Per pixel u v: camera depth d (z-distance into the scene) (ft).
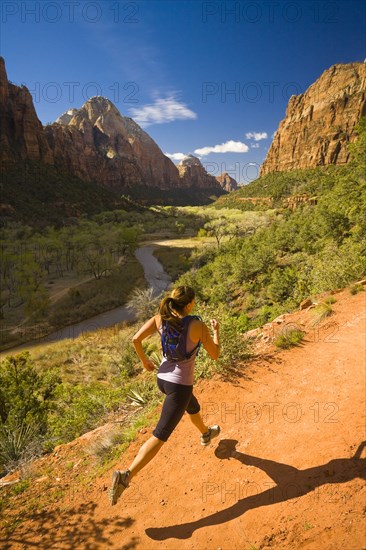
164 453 12.13
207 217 497.87
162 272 222.89
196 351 9.06
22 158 565.94
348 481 8.82
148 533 9.08
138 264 248.93
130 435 13.91
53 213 470.39
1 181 481.46
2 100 580.71
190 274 135.64
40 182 536.83
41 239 297.33
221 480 10.21
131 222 487.61
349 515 7.84
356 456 9.62
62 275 234.58
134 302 134.41
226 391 15.05
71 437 21.09
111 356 77.25
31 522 10.61
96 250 268.62
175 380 8.93
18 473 14.78
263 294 85.40
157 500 10.16
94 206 555.69
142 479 11.21
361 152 114.73
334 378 14.38
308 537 7.62
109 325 132.16
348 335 18.06
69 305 165.17
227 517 8.87
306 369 15.57
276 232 142.31
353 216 98.22
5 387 39.45
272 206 484.74
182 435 12.80
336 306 22.47
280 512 8.52
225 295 98.07
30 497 12.12
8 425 28.53
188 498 9.89
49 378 48.49
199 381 16.53
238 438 11.90
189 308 9.15
